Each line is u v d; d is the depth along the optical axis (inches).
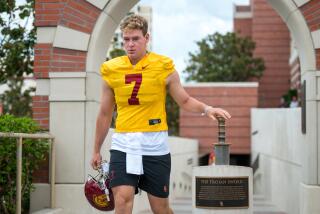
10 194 320.8
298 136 424.2
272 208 536.7
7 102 742.5
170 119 1248.2
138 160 202.2
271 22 1376.7
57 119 360.5
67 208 355.3
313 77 356.8
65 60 362.0
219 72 1256.8
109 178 207.0
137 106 204.8
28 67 495.2
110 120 217.3
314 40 357.4
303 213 365.1
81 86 359.9
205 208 267.6
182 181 738.2
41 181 359.6
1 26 483.2
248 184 267.7
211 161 714.2
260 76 1289.4
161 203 209.6
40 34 363.9
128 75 204.5
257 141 835.4
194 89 1018.7
